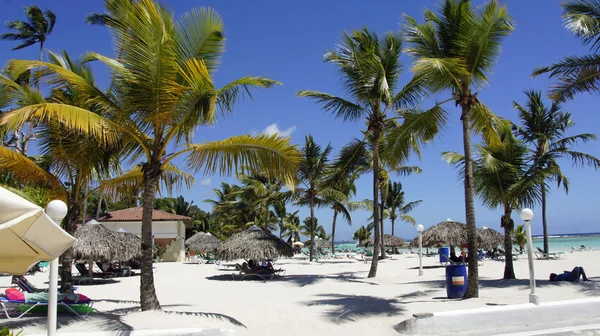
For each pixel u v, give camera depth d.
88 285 17.53
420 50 10.93
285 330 8.17
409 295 12.12
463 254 22.70
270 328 8.33
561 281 12.41
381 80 15.23
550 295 10.31
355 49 16.09
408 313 9.05
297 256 43.72
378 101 16.77
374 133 16.98
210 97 8.02
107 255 16.48
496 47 10.31
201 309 10.45
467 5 10.41
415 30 11.02
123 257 17.09
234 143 8.78
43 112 6.93
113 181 12.01
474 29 10.04
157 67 7.99
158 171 8.72
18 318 8.20
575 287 11.17
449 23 10.66
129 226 34.59
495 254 28.62
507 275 14.38
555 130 25.78
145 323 7.38
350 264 27.39
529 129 26.14
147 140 9.13
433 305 9.84
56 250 4.75
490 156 12.70
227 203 48.28
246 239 19.11
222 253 18.77
